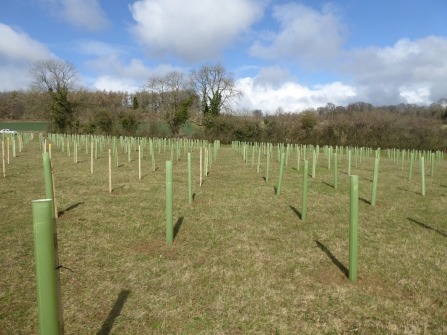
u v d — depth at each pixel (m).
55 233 2.35
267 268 4.91
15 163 16.27
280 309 3.79
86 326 3.39
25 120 66.69
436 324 3.57
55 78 46.75
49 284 2.23
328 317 3.66
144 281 4.39
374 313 3.77
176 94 47.84
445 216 8.26
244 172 15.77
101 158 19.94
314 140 41.19
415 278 4.69
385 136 37.81
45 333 2.26
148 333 3.31
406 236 6.62
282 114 47.78
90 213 7.63
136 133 46.00
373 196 9.30
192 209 8.25
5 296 3.93
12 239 5.78
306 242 6.07
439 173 17.77
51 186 6.98
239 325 3.48
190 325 3.46
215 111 47.12
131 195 9.70
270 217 7.75
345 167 19.84
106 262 4.97
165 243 5.84
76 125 46.66
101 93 65.06
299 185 12.37
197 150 29.45
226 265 4.97
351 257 4.49
